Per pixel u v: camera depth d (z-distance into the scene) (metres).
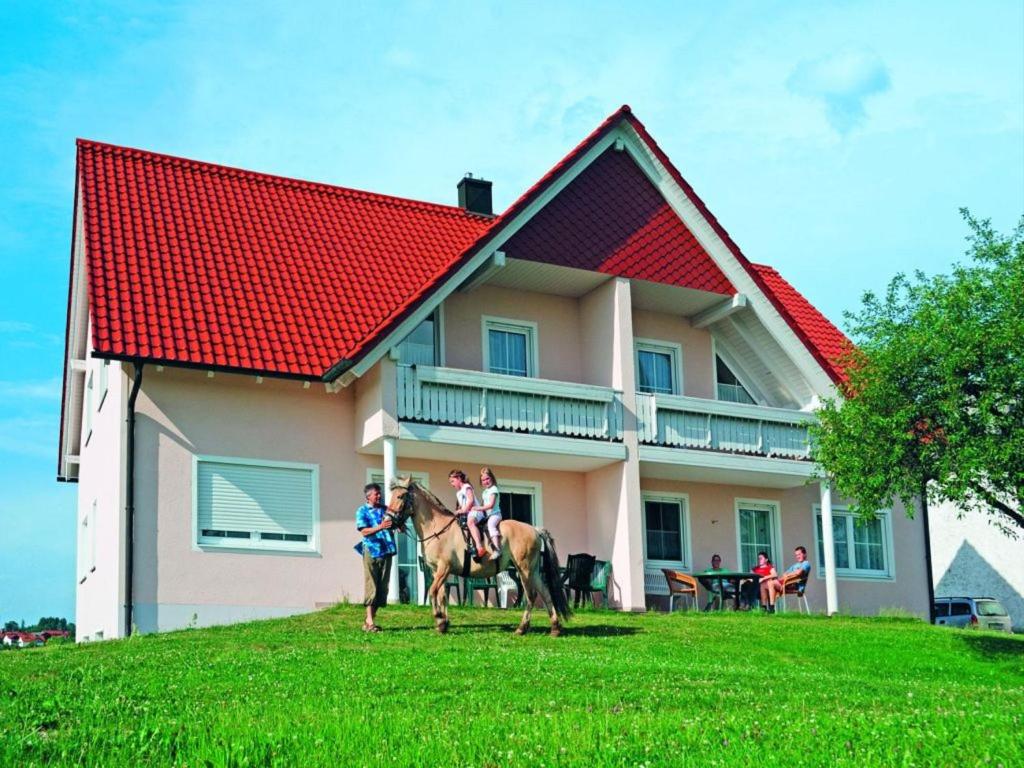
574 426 25.91
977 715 12.84
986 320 21.50
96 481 26.80
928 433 21.88
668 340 29.41
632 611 25.50
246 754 11.06
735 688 14.84
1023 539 40.78
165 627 22.39
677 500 28.84
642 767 10.50
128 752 11.35
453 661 16.31
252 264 25.28
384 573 20.20
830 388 28.72
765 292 28.16
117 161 26.66
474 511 19.89
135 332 22.44
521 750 11.09
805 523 30.23
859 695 14.91
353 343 24.23
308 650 17.47
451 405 24.48
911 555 31.36
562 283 27.56
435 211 29.81
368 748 11.21
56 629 34.97
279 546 23.67
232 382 23.81
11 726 12.28
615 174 27.66
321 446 24.47
